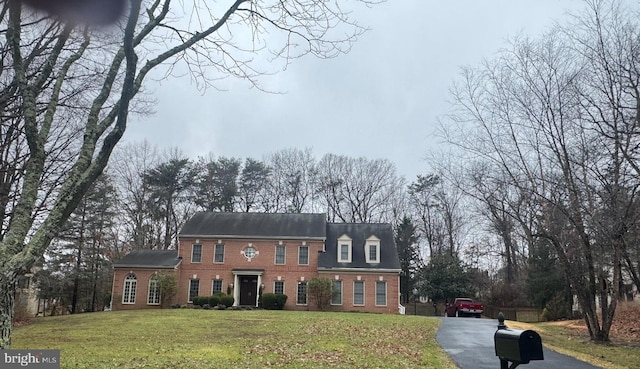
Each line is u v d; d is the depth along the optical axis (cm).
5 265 401
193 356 1159
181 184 5506
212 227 3925
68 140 1526
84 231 3962
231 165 6041
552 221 1994
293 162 6175
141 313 2727
